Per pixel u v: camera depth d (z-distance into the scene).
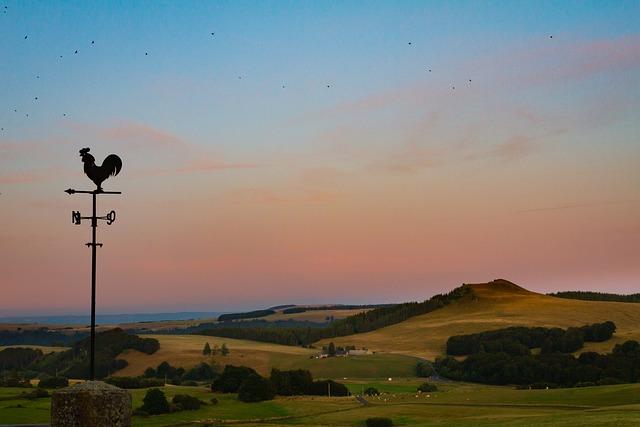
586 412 61.38
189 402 126.25
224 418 117.94
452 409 117.44
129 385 165.25
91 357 9.14
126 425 8.07
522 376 180.62
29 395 120.38
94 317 9.22
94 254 9.32
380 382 190.62
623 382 156.25
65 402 7.94
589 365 176.00
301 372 157.25
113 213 9.41
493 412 109.44
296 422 110.44
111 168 9.42
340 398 145.88
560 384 169.38
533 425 46.09
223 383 150.88
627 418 43.09
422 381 194.62
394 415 113.50
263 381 140.75
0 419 96.00
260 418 117.69
